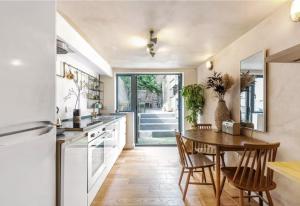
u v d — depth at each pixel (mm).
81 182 1879
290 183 1938
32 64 1058
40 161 1158
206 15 2258
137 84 5777
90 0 1931
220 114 3236
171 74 5715
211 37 2975
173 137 5887
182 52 3816
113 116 4508
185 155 2736
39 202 1148
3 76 849
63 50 2242
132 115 5367
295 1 1758
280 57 1573
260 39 2459
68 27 2314
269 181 1887
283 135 2053
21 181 979
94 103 4602
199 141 2428
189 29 2666
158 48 3545
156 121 5883
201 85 4801
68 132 1890
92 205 2400
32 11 1056
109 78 5395
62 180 1453
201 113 4930
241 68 2932
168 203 2457
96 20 2373
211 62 4160
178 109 5801
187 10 2141
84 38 2994
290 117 1959
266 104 2318
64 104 3023
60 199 1442
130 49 3600
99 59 3975
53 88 1295
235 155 3072
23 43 980
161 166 3857
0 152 843
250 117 2666
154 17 2303
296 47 1347
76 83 3504
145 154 4746
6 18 867
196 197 2611
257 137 2525
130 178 3246
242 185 1888
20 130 949
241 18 2340
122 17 2295
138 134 5770
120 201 2500
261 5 2051
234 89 3168
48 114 1236
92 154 2277
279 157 2098
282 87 2064
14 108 917
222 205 2420
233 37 2986
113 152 3625
